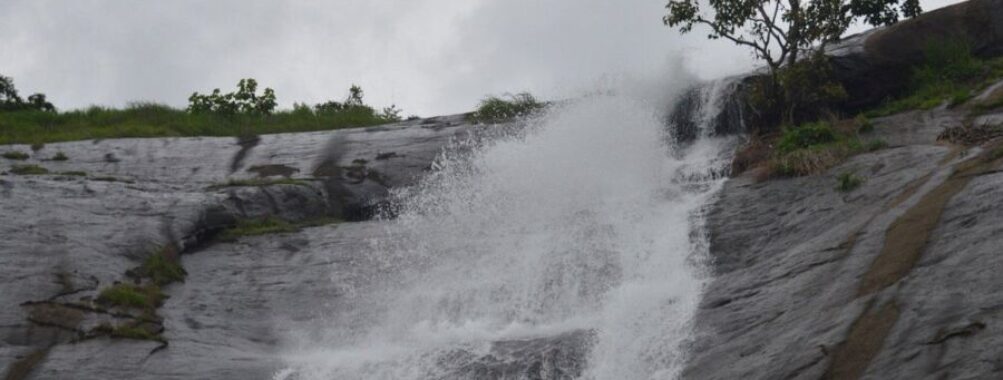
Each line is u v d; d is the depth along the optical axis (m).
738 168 14.17
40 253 12.17
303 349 11.29
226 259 13.17
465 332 11.26
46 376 10.22
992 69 15.43
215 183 15.27
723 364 9.09
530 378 9.98
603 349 10.14
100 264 12.20
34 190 13.77
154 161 16.55
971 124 13.18
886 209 10.75
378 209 15.22
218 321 11.69
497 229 13.45
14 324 10.90
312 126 20.45
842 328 8.62
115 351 10.70
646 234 12.42
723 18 15.45
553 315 11.33
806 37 15.20
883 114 14.95
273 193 14.76
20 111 21.59
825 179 12.53
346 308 12.01
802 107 15.55
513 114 17.72
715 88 16.19
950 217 9.70
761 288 10.19
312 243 13.63
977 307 8.05
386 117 21.34
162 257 12.68
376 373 10.58
